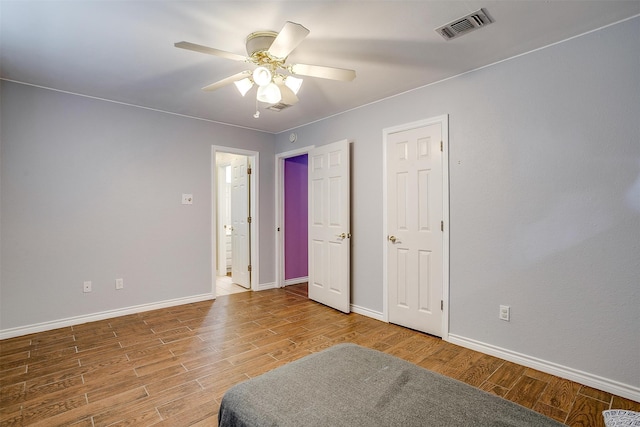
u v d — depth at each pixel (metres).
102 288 3.38
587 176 2.11
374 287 3.47
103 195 3.39
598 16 1.93
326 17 1.93
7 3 1.77
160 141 3.76
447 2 1.80
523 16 1.93
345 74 2.15
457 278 2.76
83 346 2.70
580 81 2.13
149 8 1.84
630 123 1.96
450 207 2.81
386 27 2.04
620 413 0.99
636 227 1.94
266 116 4.00
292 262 5.13
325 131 4.04
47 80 2.88
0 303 2.85
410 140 3.11
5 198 2.88
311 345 2.75
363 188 3.57
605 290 2.05
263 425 1.03
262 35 2.05
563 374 2.20
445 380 1.27
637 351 1.94
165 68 2.63
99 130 3.36
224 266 5.91
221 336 2.94
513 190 2.44
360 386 1.22
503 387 2.09
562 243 2.22
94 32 2.09
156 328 3.13
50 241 3.09
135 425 1.72
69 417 1.78
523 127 2.39
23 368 2.32
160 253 3.77
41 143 3.04
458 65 2.58
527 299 2.37
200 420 1.77
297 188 5.18
